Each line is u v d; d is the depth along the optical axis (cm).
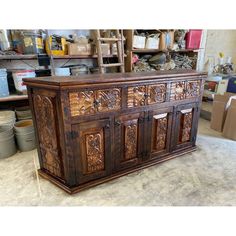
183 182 206
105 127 189
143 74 219
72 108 168
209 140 305
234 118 298
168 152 249
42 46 287
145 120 215
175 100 234
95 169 196
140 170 224
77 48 298
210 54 479
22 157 253
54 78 183
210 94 423
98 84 174
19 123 277
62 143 177
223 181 208
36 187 196
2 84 267
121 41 320
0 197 183
